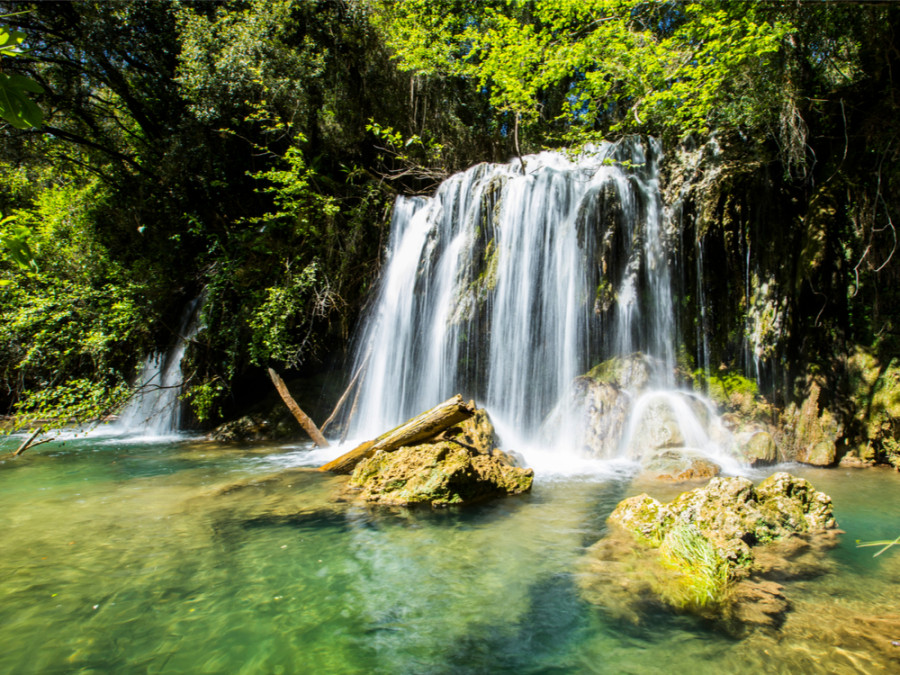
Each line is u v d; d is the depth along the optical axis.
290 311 11.16
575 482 6.48
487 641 2.82
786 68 8.52
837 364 8.02
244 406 12.98
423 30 14.19
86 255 13.41
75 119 15.30
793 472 6.97
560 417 8.88
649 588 3.35
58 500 5.79
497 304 10.50
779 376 8.41
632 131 12.66
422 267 11.52
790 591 3.25
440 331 10.88
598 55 10.15
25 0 12.53
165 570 3.80
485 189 11.04
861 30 8.01
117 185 14.89
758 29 7.72
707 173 9.56
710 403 8.78
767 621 2.89
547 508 5.32
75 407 9.65
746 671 2.44
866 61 8.23
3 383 12.72
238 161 13.17
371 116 14.24
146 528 4.74
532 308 10.27
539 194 10.48
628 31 10.18
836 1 7.64
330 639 2.87
